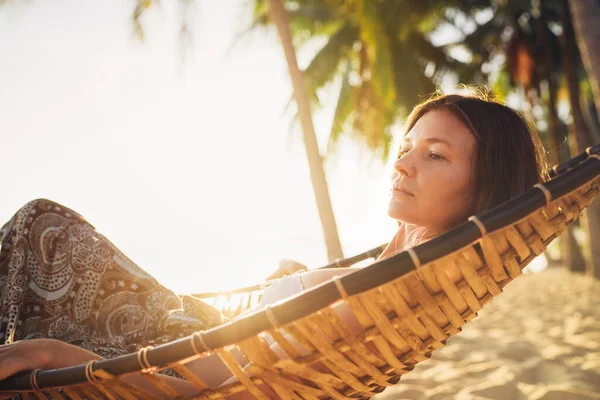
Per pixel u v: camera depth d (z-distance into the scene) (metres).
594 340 4.33
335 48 13.88
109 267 1.48
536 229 1.07
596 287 9.77
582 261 13.91
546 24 13.51
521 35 13.70
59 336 1.40
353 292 0.96
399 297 1.02
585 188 1.12
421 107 1.42
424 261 0.95
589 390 2.94
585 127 11.71
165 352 1.03
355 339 1.05
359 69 12.81
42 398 1.14
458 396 3.07
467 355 4.29
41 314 1.39
